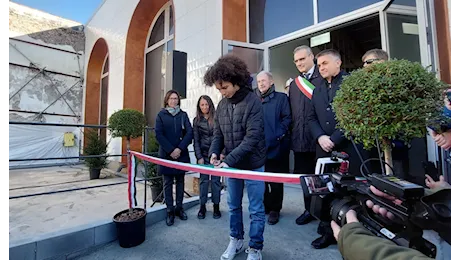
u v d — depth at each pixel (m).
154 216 2.35
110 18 7.49
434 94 0.76
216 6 3.95
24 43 8.38
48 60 8.88
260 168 1.57
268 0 4.03
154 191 3.30
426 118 0.77
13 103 8.09
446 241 0.48
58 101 9.05
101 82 9.63
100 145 5.95
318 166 1.04
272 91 2.27
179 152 2.36
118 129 4.24
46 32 8.88
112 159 6.71
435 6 1.65
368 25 3.62
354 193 0.73
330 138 1.60
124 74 6.48
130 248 1.87
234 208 1.65
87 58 9.41
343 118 0.93
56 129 8.02
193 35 4.38
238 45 3.71
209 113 2.57
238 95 1.56
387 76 0.78
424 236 0.59
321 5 3.33
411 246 0.56
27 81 8.40
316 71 2.16
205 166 1.69
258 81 2.31
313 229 2.00
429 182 0.97
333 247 1.70
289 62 4.07
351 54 4.00
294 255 1.62
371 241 0.56
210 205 2.88
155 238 2.02
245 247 1.78
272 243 1.78
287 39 3.66
